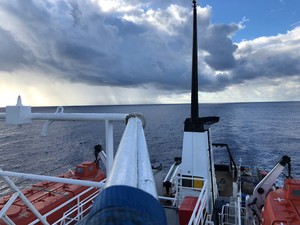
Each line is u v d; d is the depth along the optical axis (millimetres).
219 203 13836
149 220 1039
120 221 942
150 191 1351
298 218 9641
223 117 154500
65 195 13695
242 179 20422
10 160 53406
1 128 121812
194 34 12844
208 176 12133
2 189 36625
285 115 169625
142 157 2002
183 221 9406
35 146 68375
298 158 50344
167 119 148750
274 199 11344
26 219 11398
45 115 3918
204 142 11945
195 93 12336
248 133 84625
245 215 14758
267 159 49438
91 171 17469
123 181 1357
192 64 12531
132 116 3625
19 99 3832
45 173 43875
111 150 3725
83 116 3744
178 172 15734
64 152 59844
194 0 12953
